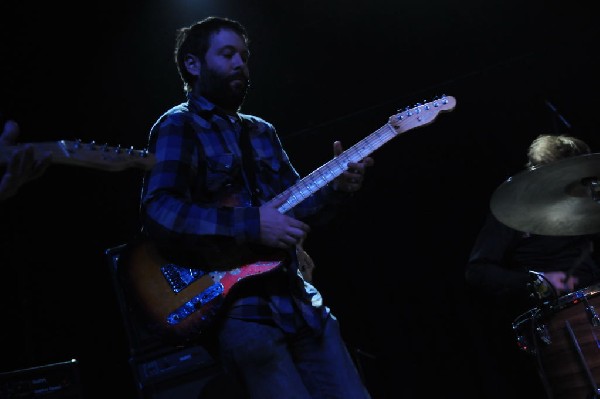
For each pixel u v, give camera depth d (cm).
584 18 533
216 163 196
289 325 185
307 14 530
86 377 501
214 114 207
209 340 190
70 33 487
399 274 565
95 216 541
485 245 373
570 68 547
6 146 151
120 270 196
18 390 303
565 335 286
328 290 569
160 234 181
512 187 300
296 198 203
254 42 537
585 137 541
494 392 518
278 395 176
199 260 189
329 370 190
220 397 338
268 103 562
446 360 536
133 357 347
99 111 521
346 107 566
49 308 509
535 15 535
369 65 553
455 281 554
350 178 211
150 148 197
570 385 286
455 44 547
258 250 190
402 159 586
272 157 214
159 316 187
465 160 572
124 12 489
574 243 360
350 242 578
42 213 529
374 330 553
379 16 537
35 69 492
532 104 557
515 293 357
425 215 573
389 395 532
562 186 302
